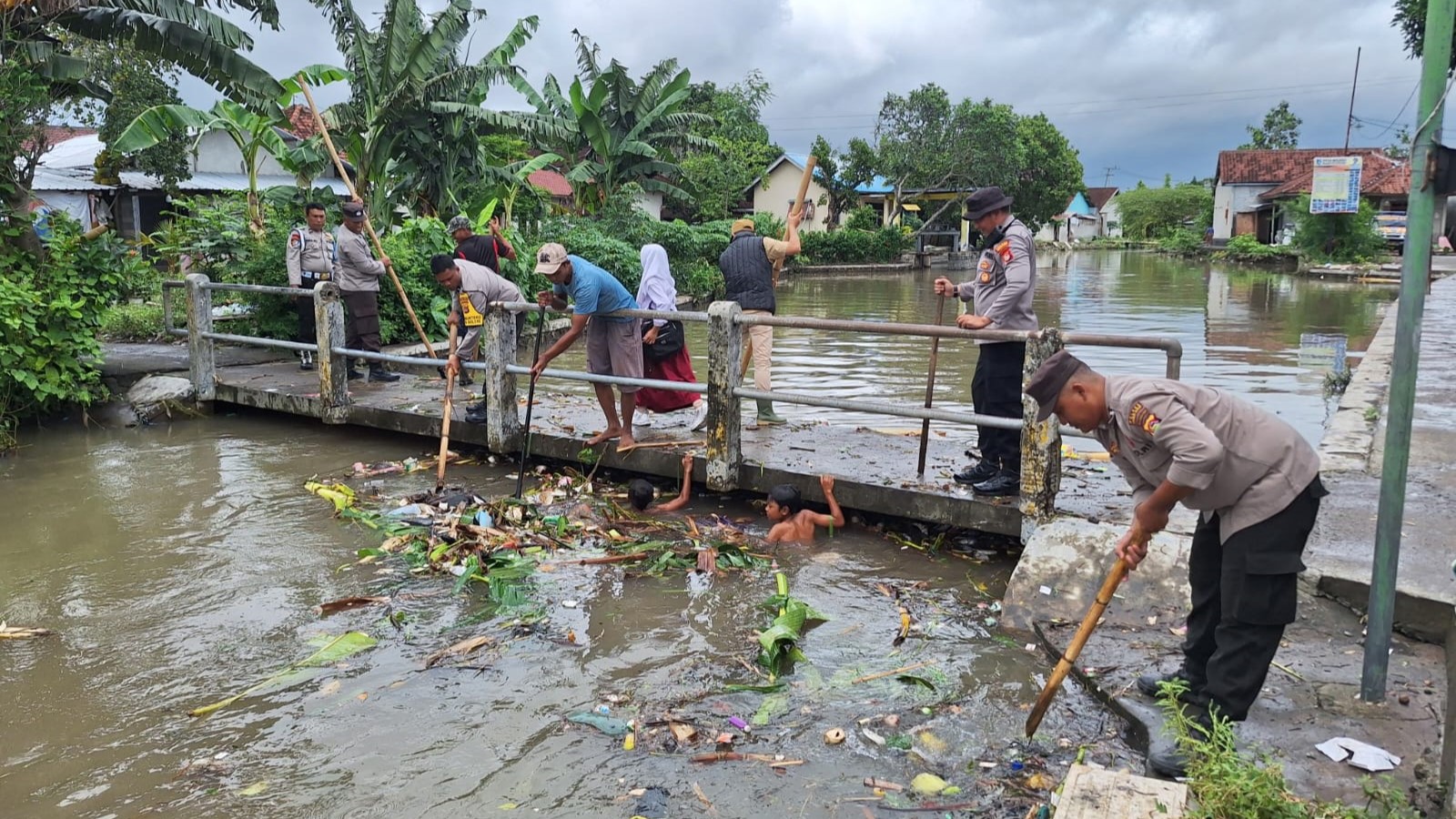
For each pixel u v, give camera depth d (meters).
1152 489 3.26
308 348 8.17
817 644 4.32
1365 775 3.04
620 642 4.34
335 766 3.40
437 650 4.28
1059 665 3.34
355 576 5.10
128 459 7.45
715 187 33.47
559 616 4.63
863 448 6.61
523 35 18.27
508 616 4.62
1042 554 4.64
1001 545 5.52
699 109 40.19
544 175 32.34
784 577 5.00
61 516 6.07
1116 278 31.28
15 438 7.98
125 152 13.94
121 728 3.65
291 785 3.29
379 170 16.42
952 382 10.77
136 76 17.53
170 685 3.97
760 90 43.22
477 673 4.06
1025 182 50.84
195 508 6.23
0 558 5.36
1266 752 3.17
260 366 9.95
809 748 3.49
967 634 4.41
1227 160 50.56
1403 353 3.27
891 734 3.56
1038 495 5.07
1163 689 3.23
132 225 22.03
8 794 3.25
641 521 6.00
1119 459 3.27
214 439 8.12
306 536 5.70
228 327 11.62
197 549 5.49
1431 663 3.72
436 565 5.18
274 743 3.55
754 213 42.22
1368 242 32.50
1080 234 90.75
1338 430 6.76
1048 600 4.46
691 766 3.38
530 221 20.16
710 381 6.03
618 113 23.45
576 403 8.16
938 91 43.47
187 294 8.84
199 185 21.89
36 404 8.41
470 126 17.66
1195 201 76.50
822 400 5.74
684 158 32.97
